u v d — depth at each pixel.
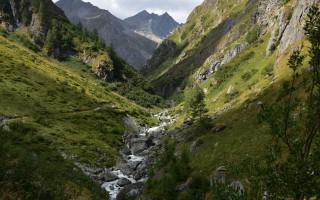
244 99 140.00
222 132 104.44
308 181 12.82
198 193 64.19
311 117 13.55
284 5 198.88
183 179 79.62
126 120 171.00
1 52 186.25
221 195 15.44
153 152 126.69
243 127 98.88
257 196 14.44
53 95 157.38
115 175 102.38
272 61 168.50
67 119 138.88
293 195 13.13
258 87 141.88
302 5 146.75
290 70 120.06
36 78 170.38
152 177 90.56
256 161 15.08
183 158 84.81
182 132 135.38
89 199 48.28
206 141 102.94
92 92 194.75
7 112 119.44
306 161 13.03
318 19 13.80
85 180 59.59
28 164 36.75
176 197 71.38
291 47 141.38
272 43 191.38
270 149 14.58
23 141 96.25
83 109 158.88
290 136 14.00
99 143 126.56
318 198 12.83
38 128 116.00
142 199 77.38
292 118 14.10
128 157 125.38
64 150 107.88
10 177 34.19
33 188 35.28
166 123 188.62
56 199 37.28
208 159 87.44
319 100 13.50
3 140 37.84
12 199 32.50
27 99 139.75
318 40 13.77
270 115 14.38
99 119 153.12
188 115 174.38
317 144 13.16
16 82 152.75
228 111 132.12
